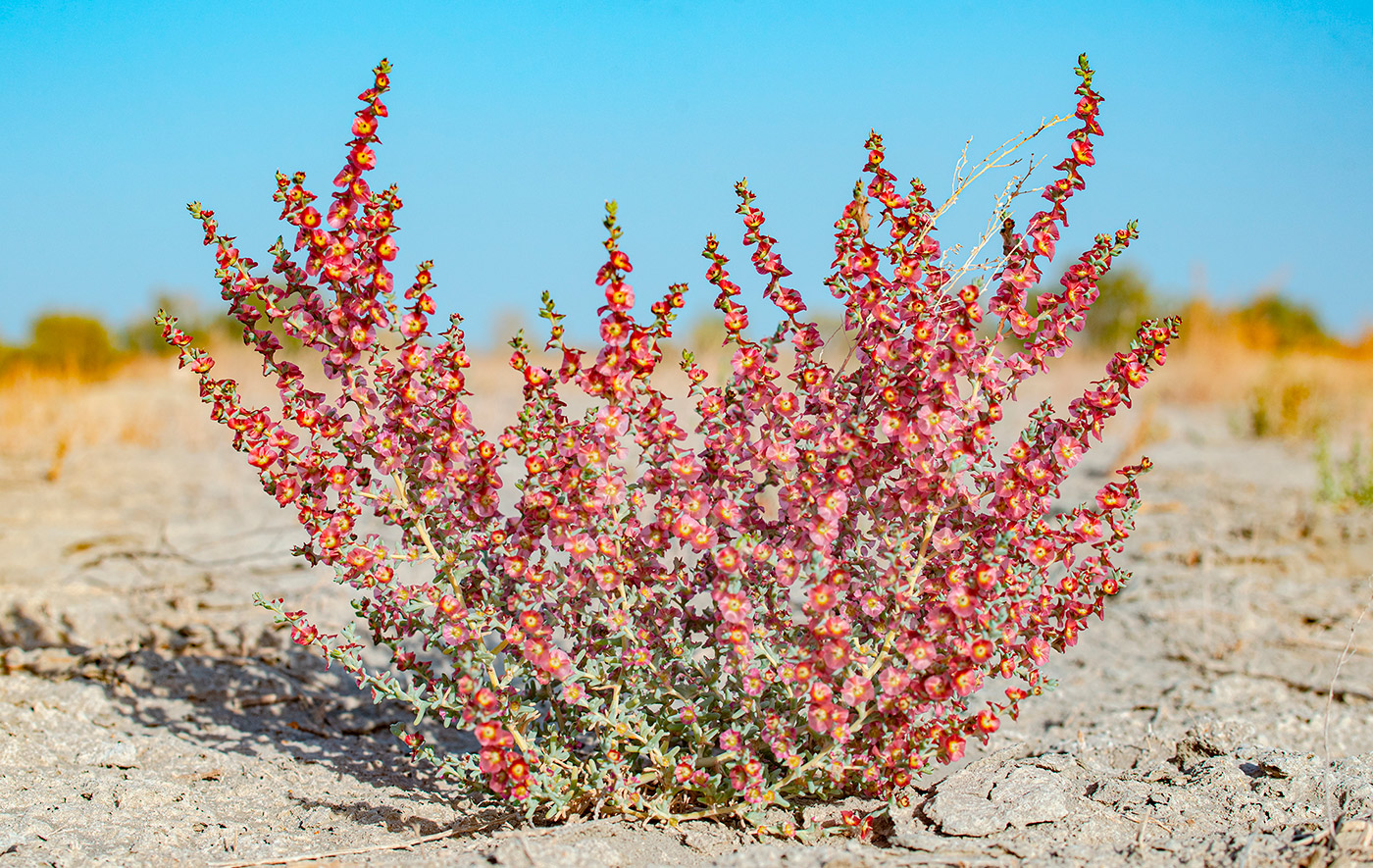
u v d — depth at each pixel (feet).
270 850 9.42
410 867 8.71
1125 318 59.47
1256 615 18.06
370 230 8.96
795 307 9.36
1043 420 9.45
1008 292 9.15
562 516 8.86
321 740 13.00
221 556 21.77
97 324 63.10
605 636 9.71
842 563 9.53
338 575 9.38
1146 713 14.11
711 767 9.87
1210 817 9.78
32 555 21.54
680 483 9.39
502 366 47.26
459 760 10.00
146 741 12.32
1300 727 13.38
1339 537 22.54
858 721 9.18
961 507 9.41
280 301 9.23
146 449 36.06
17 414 39.04
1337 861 8.45
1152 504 26.25
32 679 14.12
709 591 10.14
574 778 9.51
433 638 9.71
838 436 8.97
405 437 9.36
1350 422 39.04
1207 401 46.19
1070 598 9.77
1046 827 9.37
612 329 8.86
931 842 9.02
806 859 8.52
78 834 9.68
